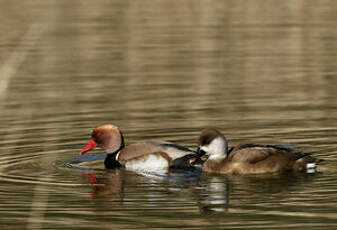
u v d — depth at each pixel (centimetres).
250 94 2088
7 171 1452
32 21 3244
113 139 1561
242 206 1220
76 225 1141
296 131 1697
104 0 4078
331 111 1877
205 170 1477
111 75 2362
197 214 1183
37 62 2581
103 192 1319
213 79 2292
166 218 1167
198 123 1788
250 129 1723
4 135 1703
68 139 1683
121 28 3219
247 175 1431
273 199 1252
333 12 3566
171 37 3003
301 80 2248
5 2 3841
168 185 1367
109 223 1148
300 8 3716
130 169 1520
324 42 2841
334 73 2339
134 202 1256
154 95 2098
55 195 1301
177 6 3803
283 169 1441
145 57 2644
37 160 1533
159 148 1532
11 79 2305
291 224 1126
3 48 2741
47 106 1977
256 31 3102
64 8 3781
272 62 2522
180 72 2397
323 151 1551
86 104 2000
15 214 1198
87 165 1534
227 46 2808
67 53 2731
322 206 1206
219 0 3972
